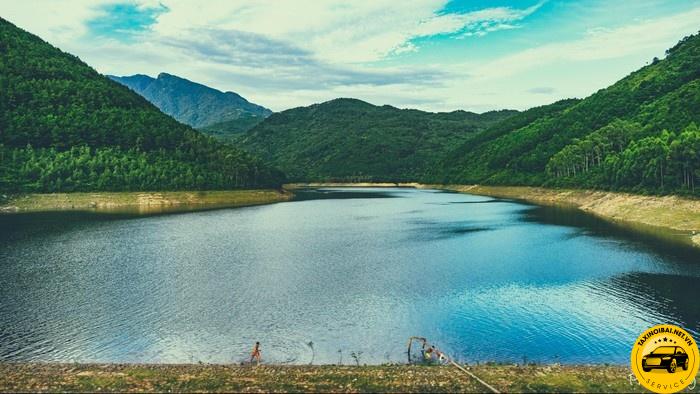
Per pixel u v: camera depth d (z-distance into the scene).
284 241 93.69
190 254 79.81
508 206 167.62
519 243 87.25
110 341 41.41
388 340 41.69
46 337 42.12
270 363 37.25
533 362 36.94
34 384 32.44
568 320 45.72
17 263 71.19
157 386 32.28
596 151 185.88
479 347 40.00
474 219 127.94
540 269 66.12
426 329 44.12
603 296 52.72
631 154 139.12
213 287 58.53
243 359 38.03
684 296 51.94
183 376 33.75
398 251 82.00
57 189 165.00
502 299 52.66
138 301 52.59
